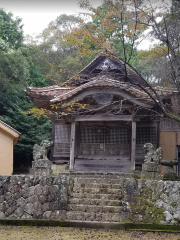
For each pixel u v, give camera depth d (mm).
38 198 8898
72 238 7539
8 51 24891
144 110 15164
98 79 14719
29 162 25094
